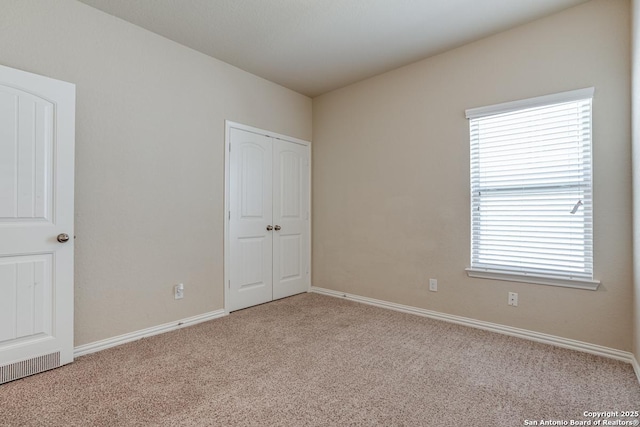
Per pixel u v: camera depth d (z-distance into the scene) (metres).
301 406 1.64
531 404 1.67
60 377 1.91
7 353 1.84
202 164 2.99
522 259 2.58
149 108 2.62
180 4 2.29
